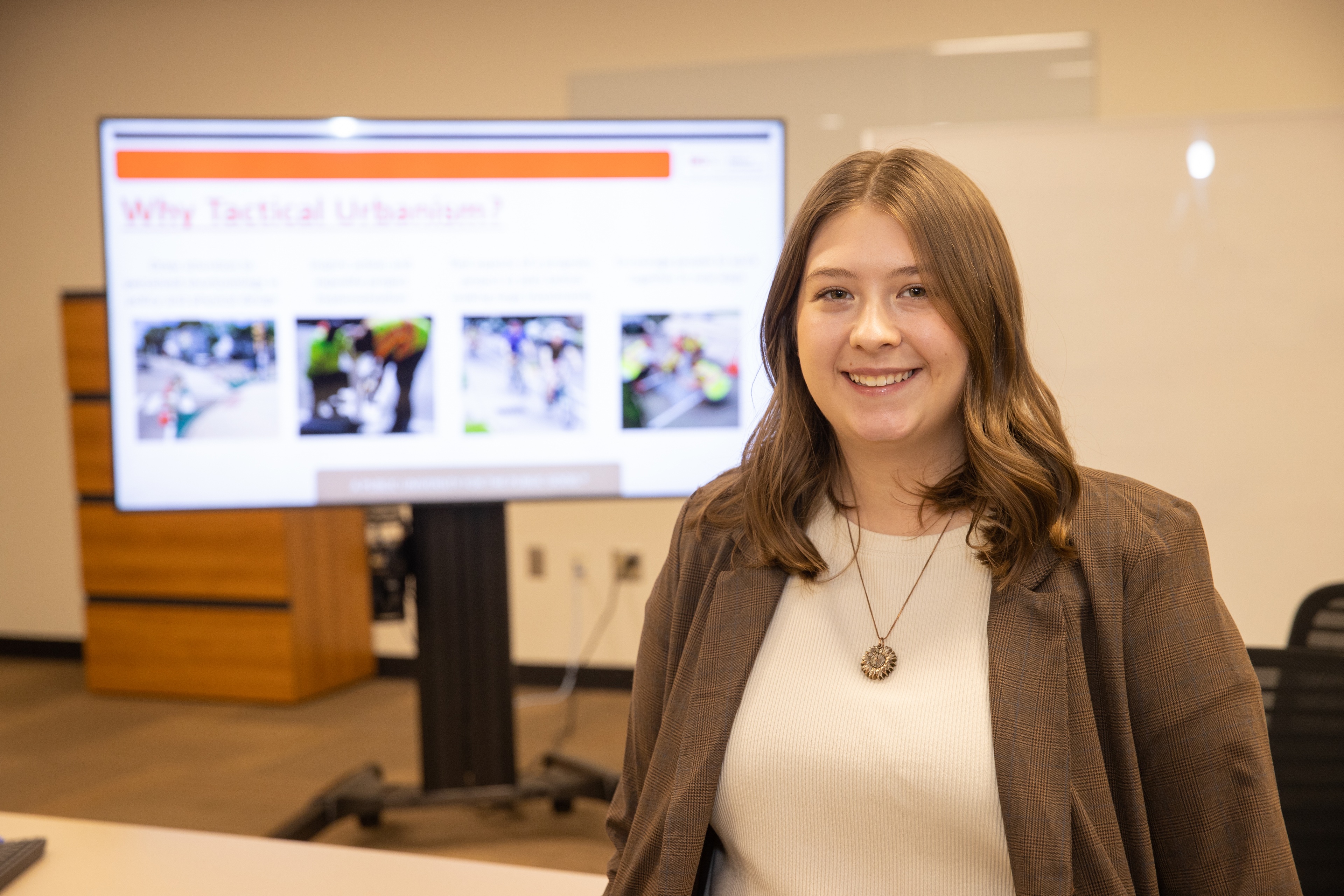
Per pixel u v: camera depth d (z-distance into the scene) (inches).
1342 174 109.7
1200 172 113.1
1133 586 37.2
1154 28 148.9
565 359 111.0
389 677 187.8
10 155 197.0
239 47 183.9
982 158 118.8
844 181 40.7
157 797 130.6
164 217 107.3
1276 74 146.0
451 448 110.8
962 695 38.1
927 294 39.0
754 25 162.2
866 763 38.0
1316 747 52.9
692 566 45.4
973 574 40.4
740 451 112.7
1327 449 112.0
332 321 109.0
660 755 43.1
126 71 189.6
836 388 40.3
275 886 45.0
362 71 179.2
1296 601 114.0
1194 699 36.0
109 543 173.8
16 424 202.5
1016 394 39.7
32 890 44.5
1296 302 111.7
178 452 109.3
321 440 109.7
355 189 108.0
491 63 173.5
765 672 41.5
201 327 108.3
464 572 114.3
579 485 112.3
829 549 43.2
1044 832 34.9
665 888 39.5
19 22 193.2
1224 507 115.1
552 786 117.8
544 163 109.5
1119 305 116.0
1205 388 114.5
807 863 39.4
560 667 175.5
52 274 198.1
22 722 163.6
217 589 169.8
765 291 112.3
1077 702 36.5
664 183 110.7
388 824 121.1
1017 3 152.9
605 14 168.1
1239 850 35.2
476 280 109.7
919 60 156.1
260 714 165.8
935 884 38.0
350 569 182.1
